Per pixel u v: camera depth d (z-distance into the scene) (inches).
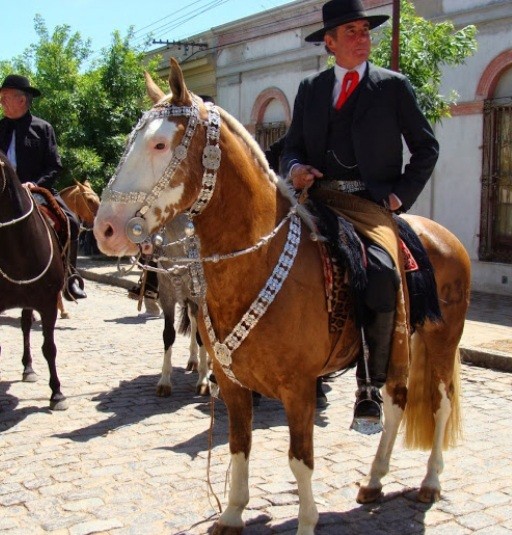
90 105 684.1
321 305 132.1
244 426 143.3
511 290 467.5
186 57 773.9
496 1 463.8
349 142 147.1
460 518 154.8
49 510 159.0
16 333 375.6
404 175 149.3
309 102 150.5
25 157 285.3
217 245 126.6
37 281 234.5
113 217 114.9
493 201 481.4
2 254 229.6
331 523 152.6
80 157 652.1
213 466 186.7
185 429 218.5
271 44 660.1
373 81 144.6
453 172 500.7
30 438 209.3
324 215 140.1
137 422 225.3
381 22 148.3
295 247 132.0
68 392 260.1
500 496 165.9
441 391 167.3
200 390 257.3
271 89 663.8
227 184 125.0
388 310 137.7
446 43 389.4
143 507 161.0
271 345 127.7
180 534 147.8
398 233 152.0
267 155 209.2
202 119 122.1
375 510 159.2
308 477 134.3
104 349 334.0
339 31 143.5
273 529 150.7
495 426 218.1
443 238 171.5
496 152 477.7
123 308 452.4
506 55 460.8
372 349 140.6
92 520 154.0
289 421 133.3
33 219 235.1
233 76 713.0
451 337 168.4
